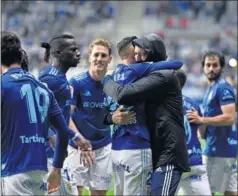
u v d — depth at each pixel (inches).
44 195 513.7
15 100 495.2
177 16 4365.2
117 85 615.5
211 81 861.2
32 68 2933.1
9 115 494.6
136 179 630.5
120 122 629.9
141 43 626.5
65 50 702.5
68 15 4370.1
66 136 524.7
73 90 777.6
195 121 788.0
